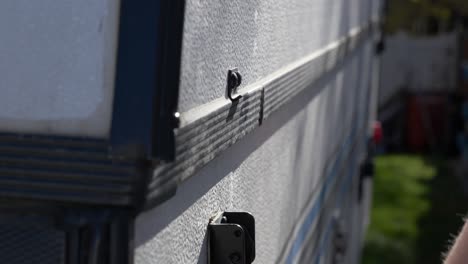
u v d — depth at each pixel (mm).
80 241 1540
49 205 1546
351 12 5801
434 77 22906
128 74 1500
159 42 1500
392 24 20078
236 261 2123
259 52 2539
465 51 22578
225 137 2061
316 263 4520
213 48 1922
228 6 2066
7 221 1563
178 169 1681
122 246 1533
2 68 1535
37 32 1522
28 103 1531
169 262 1795
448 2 20938
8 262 1573
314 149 4176
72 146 1520
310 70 3627
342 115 5629
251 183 2650
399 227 14719
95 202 1519
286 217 3414
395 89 23047
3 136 1535
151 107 1496
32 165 1529
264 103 2578
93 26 1509
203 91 1838
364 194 10523
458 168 19875
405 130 22969
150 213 1656
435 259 13398
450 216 15625
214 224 2123
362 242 11023
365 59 8070
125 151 1495
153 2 1499
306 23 3533
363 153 8961
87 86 1516
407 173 18984
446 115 22641
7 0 1529
